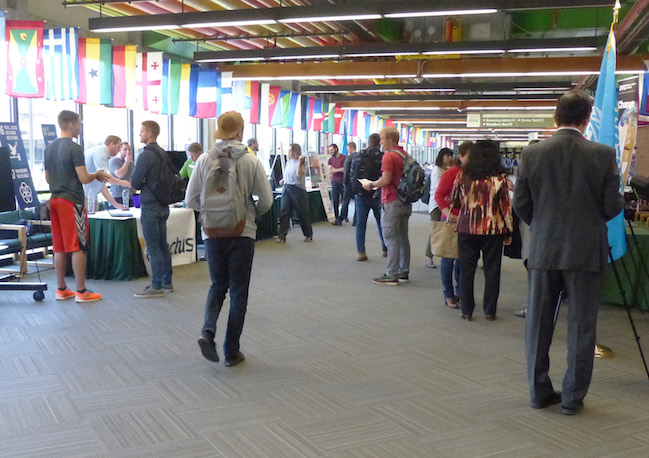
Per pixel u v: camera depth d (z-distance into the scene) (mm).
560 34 9562
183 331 4145
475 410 2893
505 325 4453
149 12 7934
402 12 6348
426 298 5301
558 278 2771
